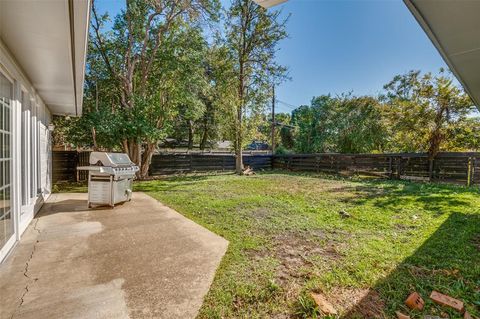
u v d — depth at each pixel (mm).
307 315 1674
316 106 15562
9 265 2387
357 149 13031
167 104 9516
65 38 2715
